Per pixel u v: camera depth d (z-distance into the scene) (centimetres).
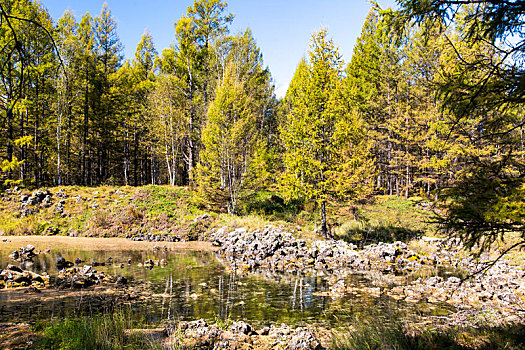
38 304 812
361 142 2350
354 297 992
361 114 3281
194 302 905
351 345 545
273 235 1788
